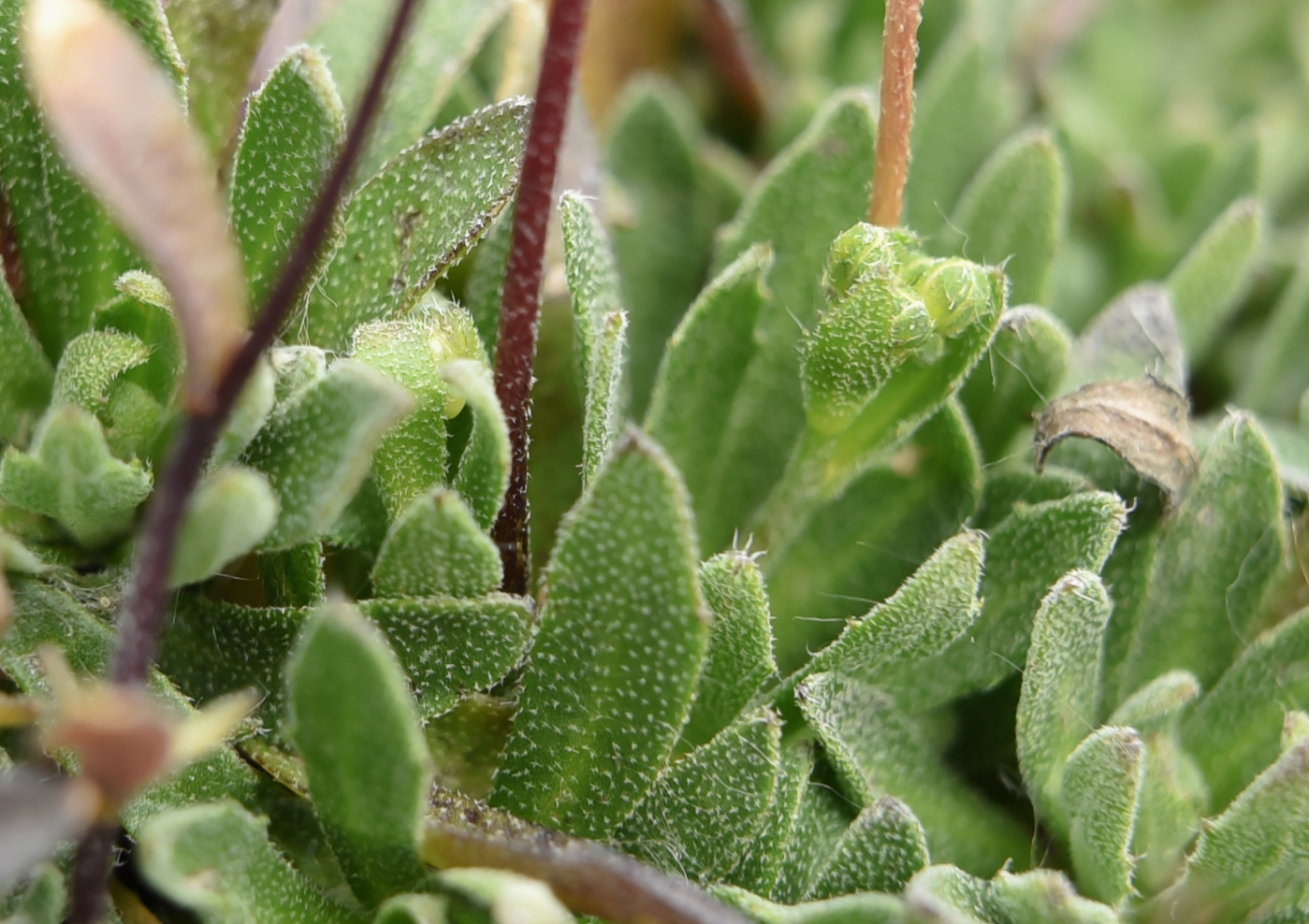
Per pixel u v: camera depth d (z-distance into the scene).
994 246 0.13
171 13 0.12
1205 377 0.14
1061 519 0.12
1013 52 0.15
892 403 0.12
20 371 0.12
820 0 0.15
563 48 0.11
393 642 0.11
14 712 0.11
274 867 0.11
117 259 0.12
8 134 0.12
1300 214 0.15
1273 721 0.12
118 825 0.11
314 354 0.11
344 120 0.12
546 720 0.11
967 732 0.12
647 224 0.14
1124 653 0.12
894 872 0.11
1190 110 0.15
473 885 0.11
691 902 0.11
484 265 0.12
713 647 0.12
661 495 0.11
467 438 0.12
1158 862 0.12
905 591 0.12
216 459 0.11
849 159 0.13
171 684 0.11
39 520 0.11
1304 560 0.13
